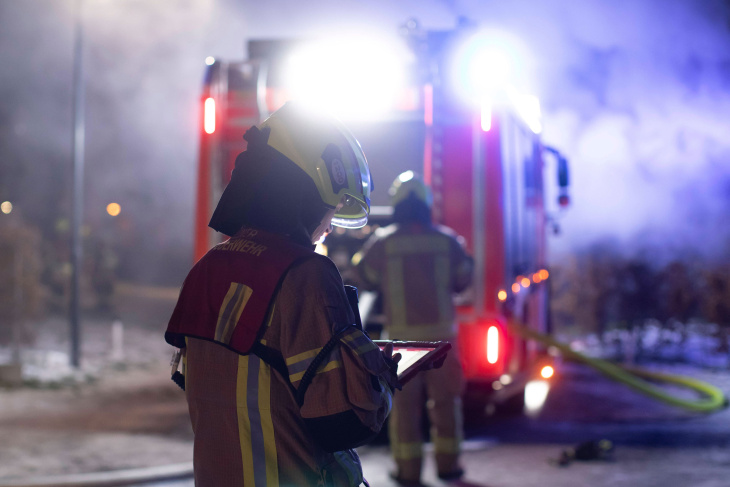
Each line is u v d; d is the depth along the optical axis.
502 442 6.55
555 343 7.54
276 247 1.86
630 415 7.73
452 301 5.34
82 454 6.25
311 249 1.97
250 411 1.79
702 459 5.66
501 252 6.38
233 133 6.88
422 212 5.41
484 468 5.58
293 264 1.81
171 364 2.10
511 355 6.68
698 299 11.32
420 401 5.34
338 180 1.97
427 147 6.56
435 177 6.52
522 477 5.28
